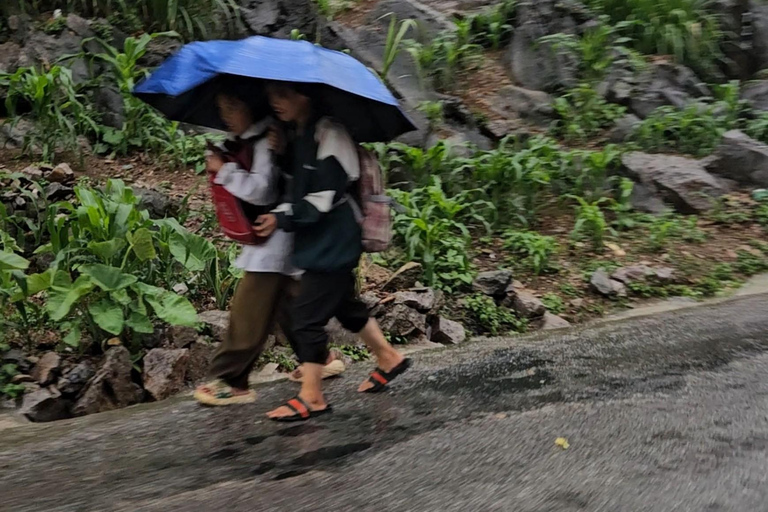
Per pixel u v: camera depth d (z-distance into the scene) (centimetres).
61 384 413
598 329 550
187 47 356
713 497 259
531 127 928
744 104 969
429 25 1021
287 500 266
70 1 880
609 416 350
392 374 397
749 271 706
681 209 810
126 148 764
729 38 1062
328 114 333
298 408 355
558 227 764
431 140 832
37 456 320
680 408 359
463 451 310
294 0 948
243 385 385
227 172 337
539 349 495
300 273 356
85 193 477
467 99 951
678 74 994
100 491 279
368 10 1062
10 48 805
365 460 303
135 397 420
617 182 818
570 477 280
